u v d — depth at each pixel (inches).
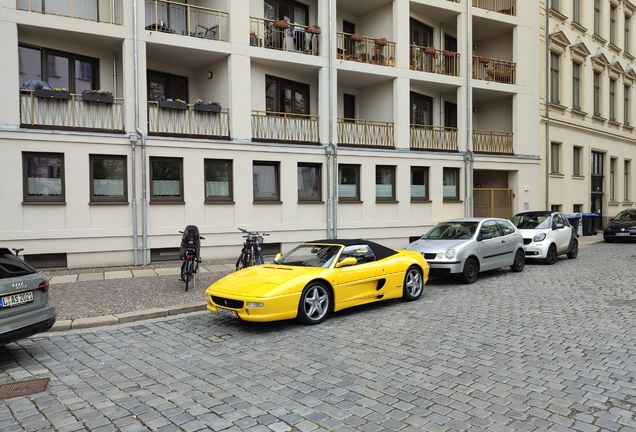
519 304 351.9
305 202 657.0
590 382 194.7
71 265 514.6
